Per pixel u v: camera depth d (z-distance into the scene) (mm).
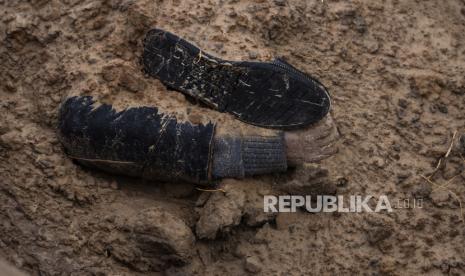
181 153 2180
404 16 2420
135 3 2279
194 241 2160
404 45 2381
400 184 2234
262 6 2328
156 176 2211
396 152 2262
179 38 2219
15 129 2252
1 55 2312
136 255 2152
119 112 2186
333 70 2332
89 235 2180
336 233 2189
